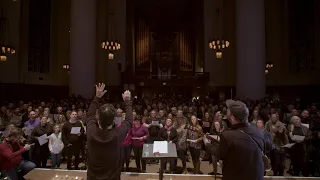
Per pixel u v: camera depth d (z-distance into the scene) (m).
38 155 7.16
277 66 22.59
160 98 20.83
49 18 23.03
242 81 15.91
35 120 8.23
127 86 23.84
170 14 27.98
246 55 15.82
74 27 17.47
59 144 7.23
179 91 24.73
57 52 23.52
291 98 21.11
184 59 27.89
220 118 7.10
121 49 24.06
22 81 19.95
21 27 19.98
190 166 8.45
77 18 17.41
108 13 23.88
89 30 17.44
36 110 9.25
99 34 23.91
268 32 22.92
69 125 7.36
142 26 27.94
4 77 18.53
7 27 18.95
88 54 17.34
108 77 23.67
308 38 19.34
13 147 5.82
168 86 24.42
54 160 7.17
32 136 7.13
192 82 23.59
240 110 2.79
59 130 7.41
